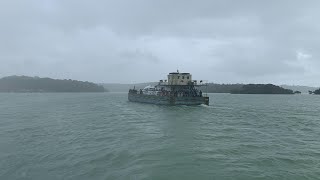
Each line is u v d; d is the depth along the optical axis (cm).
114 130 4725
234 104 13288
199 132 4503
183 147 3359
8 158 3070
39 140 4022
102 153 3136
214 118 6606
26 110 9469
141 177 2339
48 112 8619
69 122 6003
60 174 2514
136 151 3152
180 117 6738
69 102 14712
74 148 3466
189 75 11006
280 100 19575
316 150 3309
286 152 3197
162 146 3400
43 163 2858
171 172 2456
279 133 4591
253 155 3039
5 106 11712
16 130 4956
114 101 15325
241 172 2464
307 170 2539
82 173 2506
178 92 10950
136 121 5959
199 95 11131
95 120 6275
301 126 5528
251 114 7994
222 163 2717
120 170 2528
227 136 4169
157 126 5159
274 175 2400
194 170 2505
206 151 3188
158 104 11231
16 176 2503
